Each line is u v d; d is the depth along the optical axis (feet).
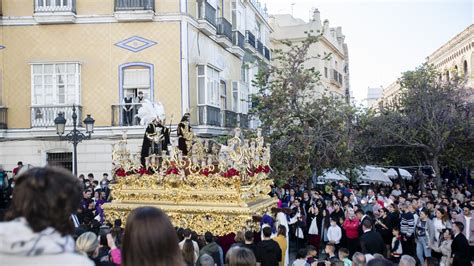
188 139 41.78
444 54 129.18
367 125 74.02
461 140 78.07
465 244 36.09
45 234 7.94
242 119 80.59
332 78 134.82
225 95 83.71
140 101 64.80
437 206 45.91
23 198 8.07
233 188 37.01
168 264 9.78
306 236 50.55
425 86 80.23
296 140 61.98
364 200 55.11
